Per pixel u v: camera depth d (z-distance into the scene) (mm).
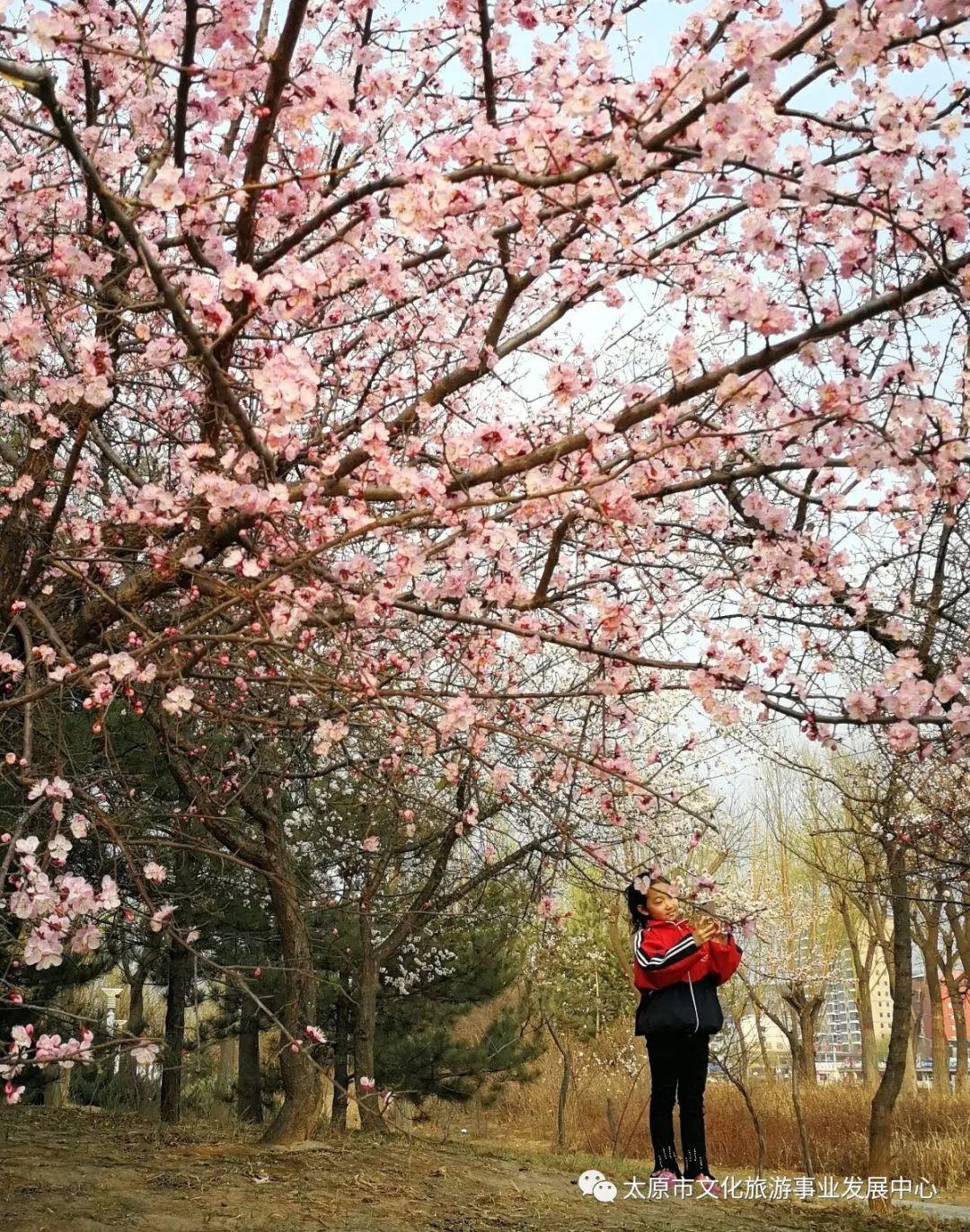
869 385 3568
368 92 4242
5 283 4332
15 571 4594
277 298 3795
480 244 3945
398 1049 12797
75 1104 12789
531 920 11438
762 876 20109
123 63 3967
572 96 3371
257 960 11258
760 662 3840
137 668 3832
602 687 4043
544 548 5266
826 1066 27875
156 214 4055
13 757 3898
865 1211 7633
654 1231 5707
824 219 3932
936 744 4328
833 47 3314
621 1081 17906
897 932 9672
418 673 5316
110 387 4160
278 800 8234
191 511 4402
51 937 3459
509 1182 6848
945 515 4418
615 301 4629
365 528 3408
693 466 3859
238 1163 6449
